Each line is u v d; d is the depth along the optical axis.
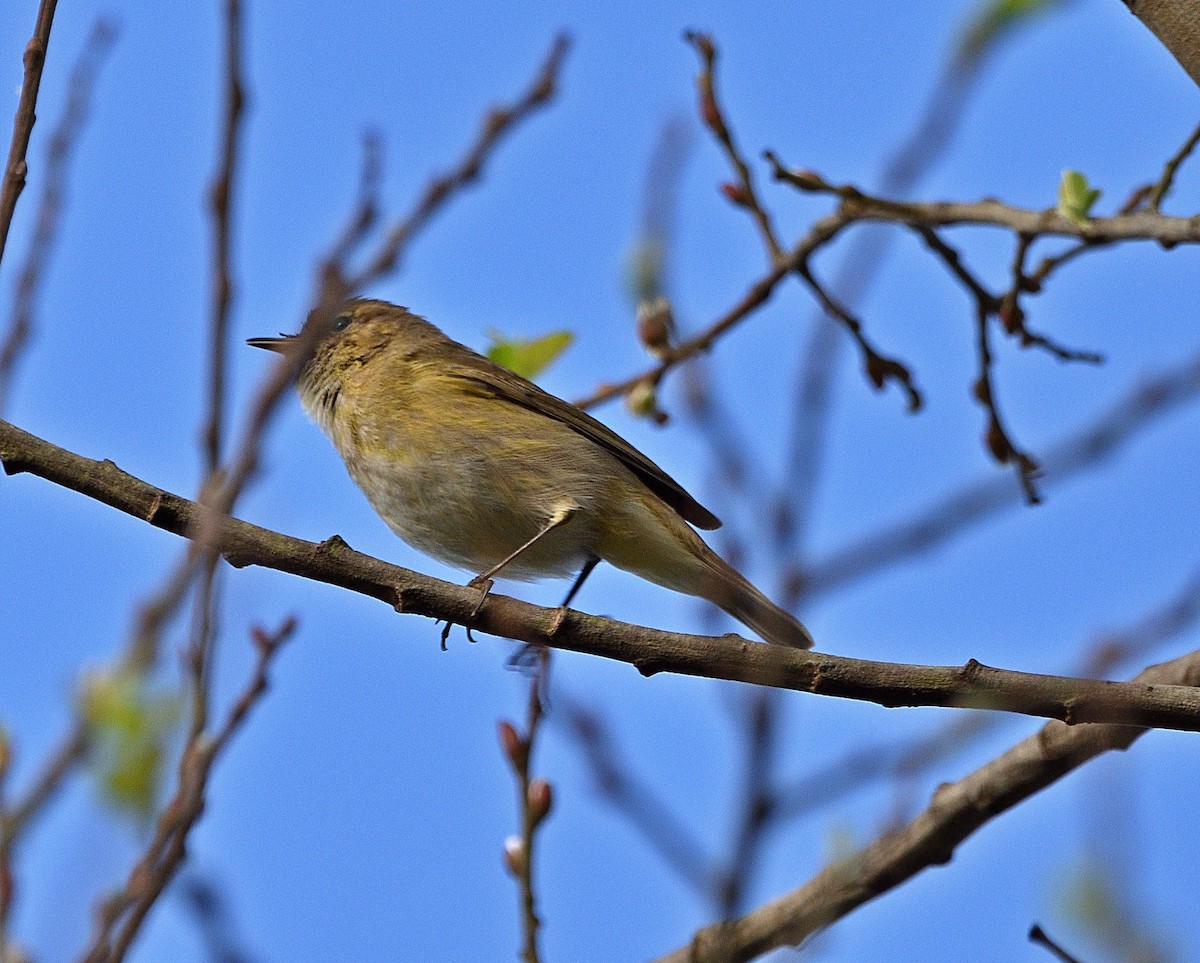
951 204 11.17
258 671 7.72
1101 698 7.83
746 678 8.34
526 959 7.55
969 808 9.83
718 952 5.75
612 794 7.04
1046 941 7.95
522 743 7.75
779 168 11.54
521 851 7.69
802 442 5.93
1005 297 11.62
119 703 7.18
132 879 6.75
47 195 8.71
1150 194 10.50
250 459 7.29
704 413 6.31
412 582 8.87
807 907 9.84
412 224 8.28
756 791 5.16
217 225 7.55
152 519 8.16
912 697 8.06
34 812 6.95
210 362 7.47
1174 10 8.63
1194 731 7.83
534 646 8.84
